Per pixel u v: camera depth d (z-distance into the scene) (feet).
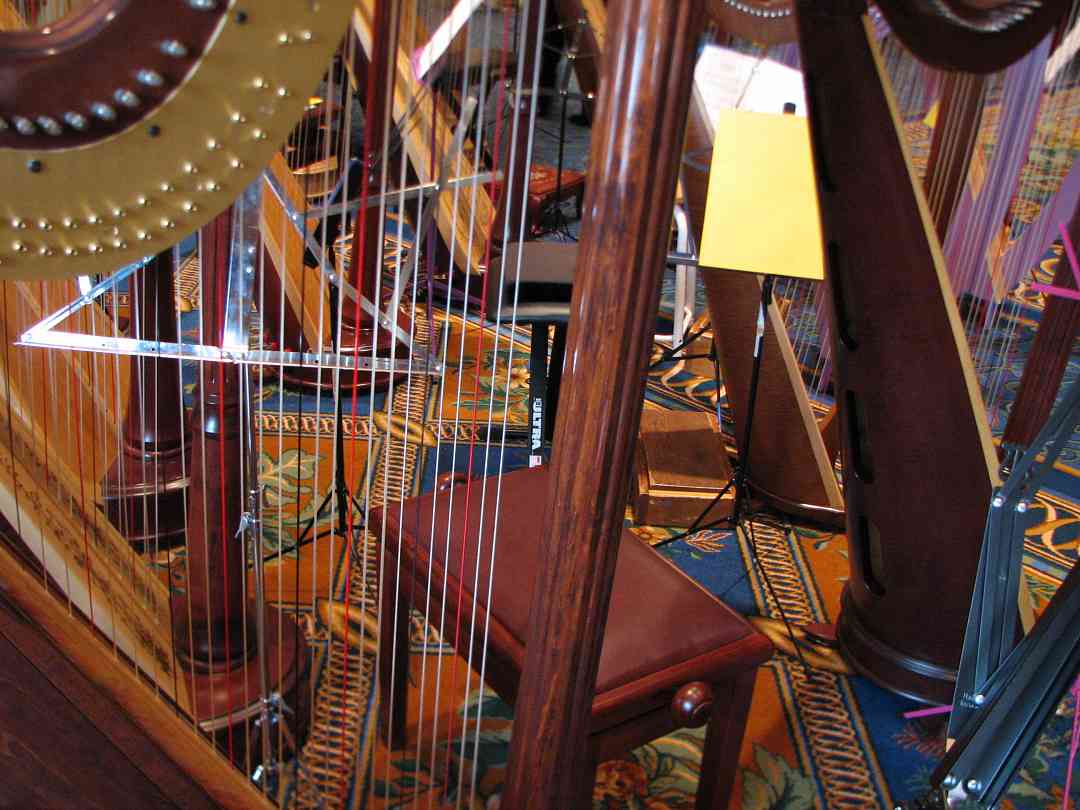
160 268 6.84
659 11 2.42
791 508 9.34
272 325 10.39
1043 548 9.37
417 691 6.82
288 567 7.91
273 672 6.01
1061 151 15.39
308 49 2.38
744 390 9.39
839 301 6.57
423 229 4.40
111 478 7.48
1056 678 4.81
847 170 6.08
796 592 8.43
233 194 2.53
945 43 5.88
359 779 5.90
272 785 5.43
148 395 7.63
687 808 6.24
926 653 7.09
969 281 13.15
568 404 2.88
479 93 3.89
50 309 6.55
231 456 5.66
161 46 2.29
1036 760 6.77
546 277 8.00
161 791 3.97
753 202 6.61
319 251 4.14
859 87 5.92
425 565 5.41
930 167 11.13
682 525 9.24
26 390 5.63
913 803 5.15
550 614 3.15
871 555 7.35
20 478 4.60
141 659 4.51
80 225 2.43
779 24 8.96
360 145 5.77
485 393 11.04
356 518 8.62
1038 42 6.35
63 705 3.70
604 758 4.83
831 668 7.54
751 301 9.15
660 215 2.64
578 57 10.52
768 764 6.60
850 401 6.89
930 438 6.46
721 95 11.98
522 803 3.41
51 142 2.31
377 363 4.42
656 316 2.81
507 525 5.67
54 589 4.15
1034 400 9.82
